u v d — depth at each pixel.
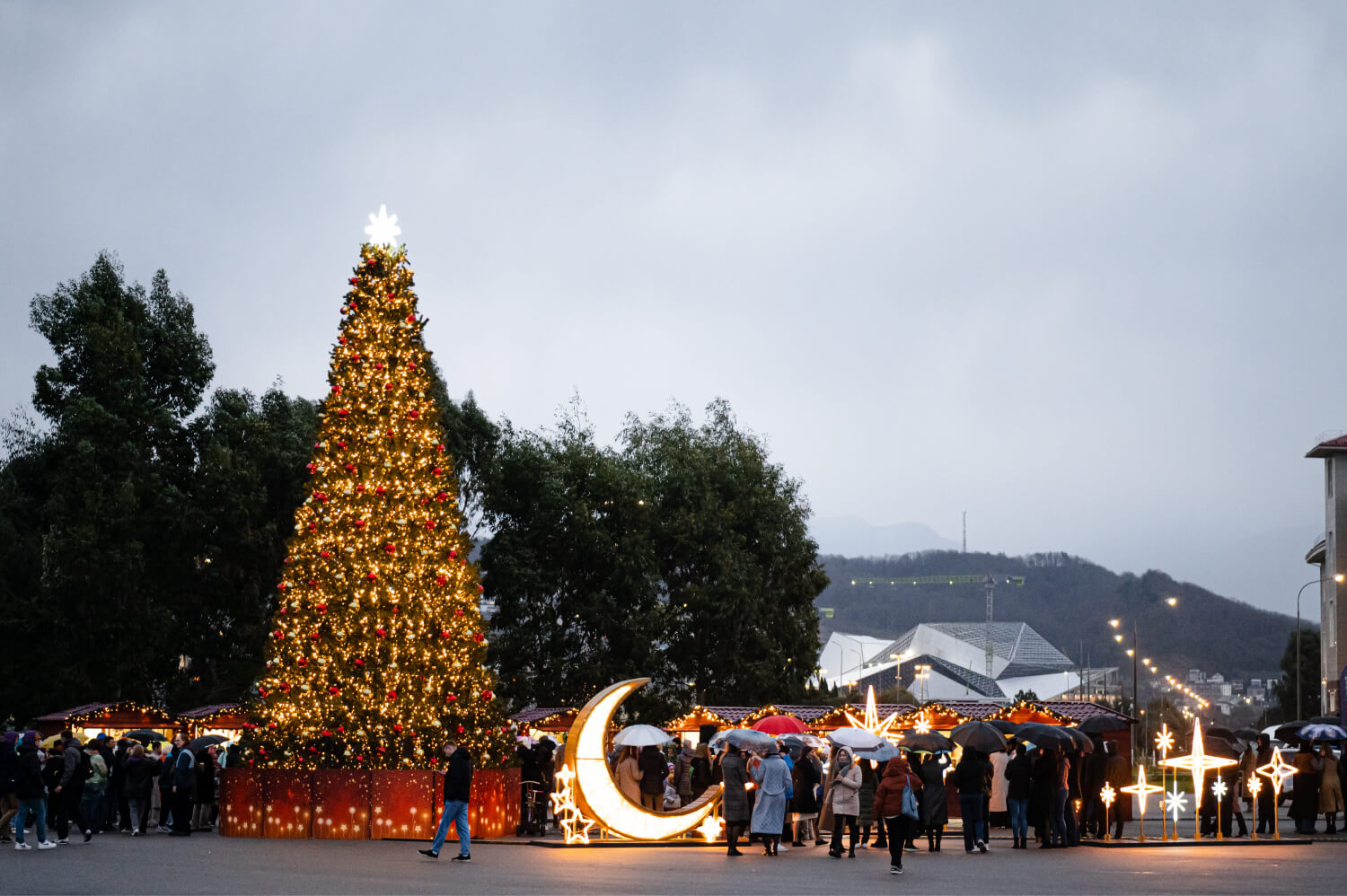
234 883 18.56
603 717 27.95
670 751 45.16
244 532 59.56
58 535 55.88
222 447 60.09
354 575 30.19
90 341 58.12
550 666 60.75
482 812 29.97
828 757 33.34
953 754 39.94
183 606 59.50
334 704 29.55
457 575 31.42
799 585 69.31
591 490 63.34
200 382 62.81
